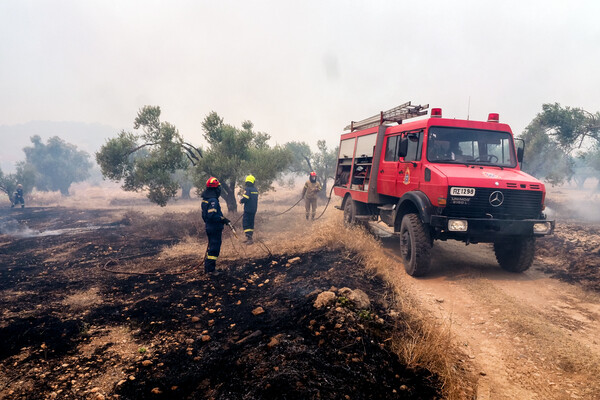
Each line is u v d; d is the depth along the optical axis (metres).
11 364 3.33
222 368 3.16
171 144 13.55
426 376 3.05
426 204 5.55
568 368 3.20
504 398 2.83
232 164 12.95
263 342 3.55
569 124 16.30
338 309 4.02
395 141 7.14
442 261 6.77
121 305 4.88
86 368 3.26
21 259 8.07
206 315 4.46
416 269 5.71
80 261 7.77
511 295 5.02
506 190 5.31
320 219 11.90
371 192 7.83
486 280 5.59
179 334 3.94
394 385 2.91
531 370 3.21
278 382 2.82
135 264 7.39
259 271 6.19
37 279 6.29
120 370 3.22
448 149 6.00
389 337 3.64
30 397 2.82
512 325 4.03
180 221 13.08
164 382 3.02
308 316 4.05
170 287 5.59
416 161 6.17
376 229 8.05
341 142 10.63
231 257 7.24
